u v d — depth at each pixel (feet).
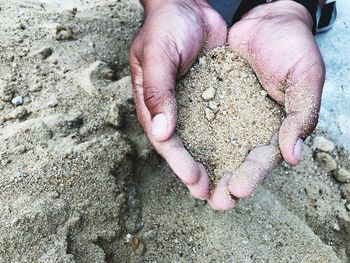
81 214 0.78
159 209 0.86
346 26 1.25
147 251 0.82
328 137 1.06
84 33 1.07
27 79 0.95
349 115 1.09
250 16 1.01
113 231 0.79
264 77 0.88
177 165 0.77
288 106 0.81
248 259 0.82
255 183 0.76
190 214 0.86
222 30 0.94
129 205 0.84
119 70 1.03
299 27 0.90
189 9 0.93
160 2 0.96
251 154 0.80
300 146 0.78
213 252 0.83
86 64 1.00
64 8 1.15
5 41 0.99
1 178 0.78
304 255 0.84
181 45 0.86
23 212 0.75
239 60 0.92
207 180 0.78
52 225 0.75
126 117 0.93
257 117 0.84
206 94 0.85
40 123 0.86
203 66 0.90
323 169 1.00
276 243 0.84
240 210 0.87
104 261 0.76
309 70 0.84
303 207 0.93
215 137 0.82
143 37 0.91
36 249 0.73
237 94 0.86
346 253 0.89
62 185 0.79
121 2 1.19
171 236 0.84
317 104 0.81
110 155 0.84
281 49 0.87
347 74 1.16
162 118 0.76
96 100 0.93
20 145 0.82
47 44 1.01
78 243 0.76
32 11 1.09
